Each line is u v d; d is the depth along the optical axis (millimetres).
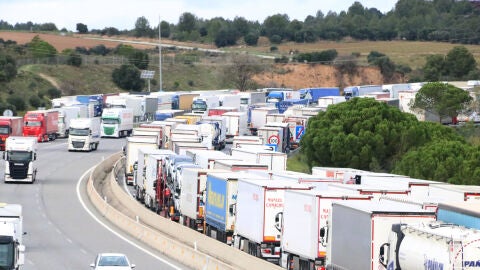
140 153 167375
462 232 65500
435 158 164375
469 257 62562
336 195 91125
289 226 97312
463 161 160250
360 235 78500
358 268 78750
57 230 131375
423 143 195875
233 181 113750
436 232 65812
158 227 132750
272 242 103000
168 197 143625
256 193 104688
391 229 72500
